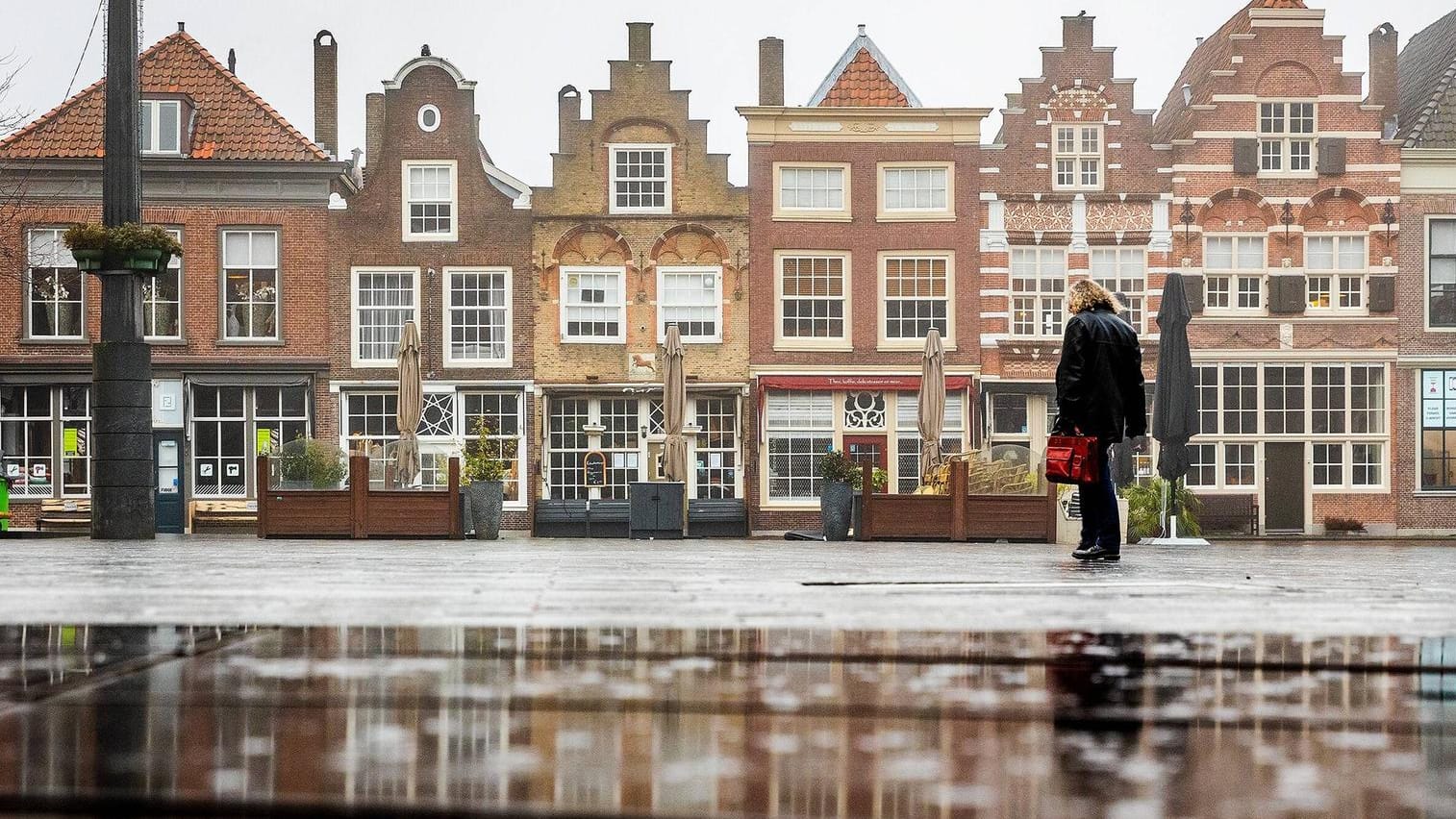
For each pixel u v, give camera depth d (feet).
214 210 110.73
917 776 7.30
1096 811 6.50
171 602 17.78
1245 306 116.37
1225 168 116.06
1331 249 116.67
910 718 9.12
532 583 21.80
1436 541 105.81
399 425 87.97
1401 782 7.25
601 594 19.29
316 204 111.45
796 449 114.01
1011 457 85.35
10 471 109.60
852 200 114.32
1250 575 25.81
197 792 6.82
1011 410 115.14
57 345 109.91
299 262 111.24
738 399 113.50
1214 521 114.52
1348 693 10.35
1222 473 116.06
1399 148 116.06
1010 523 72.18
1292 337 116.16
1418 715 9.36
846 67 116.47
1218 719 9.16
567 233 112.68
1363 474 116.47
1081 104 115.44
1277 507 116.37
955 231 114.32
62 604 17.40
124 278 58.80
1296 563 34.99
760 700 9.85
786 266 114.01
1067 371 31.12
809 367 113.60
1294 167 116.67
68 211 110.52
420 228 112.37
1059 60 115.55
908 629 14.55
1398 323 116.26
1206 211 115.96
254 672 11.19
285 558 32.68
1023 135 115.14
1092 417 31.14
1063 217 115.14
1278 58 116.26
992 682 10.81
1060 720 9.08
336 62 123.75
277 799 6.68
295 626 14.78
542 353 112.27
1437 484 116.26
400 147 112.06
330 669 11.39
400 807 6.48
